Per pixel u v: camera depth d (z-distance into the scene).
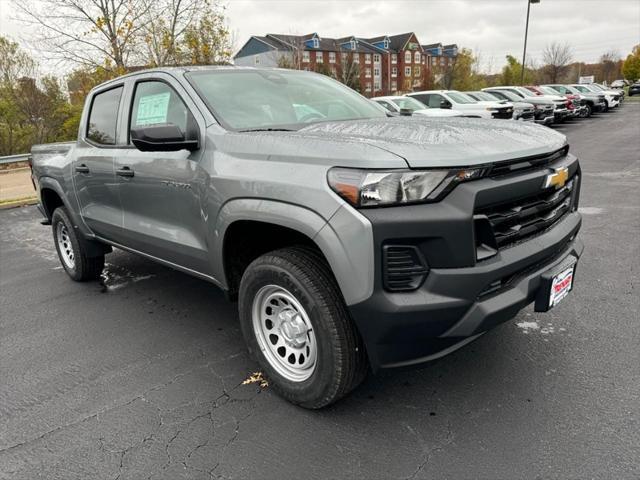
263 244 2.91
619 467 2.10
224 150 2.74
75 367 3.25
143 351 3.41
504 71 53.16
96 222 4.08
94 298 4.49
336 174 2.15
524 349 3.10
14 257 6.16
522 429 2.38
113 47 16.16
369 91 72.50
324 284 2.33
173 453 2.37
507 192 2.24
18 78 19.14
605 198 7.20
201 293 4.46
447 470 2.15
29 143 17.75
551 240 2.51
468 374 2.87
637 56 78.62
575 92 26.28
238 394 2.83
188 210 3.02
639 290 3.86
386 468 2.19
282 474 2.20
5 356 3.46
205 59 17.31
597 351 3.02
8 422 2.70
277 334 2.71
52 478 2.25
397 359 2.25
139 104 3.54
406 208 2.07
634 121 20.94
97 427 2.60
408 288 2.12
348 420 2.53
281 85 3.53
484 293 2.22
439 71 53.12
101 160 3.80
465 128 2.70
